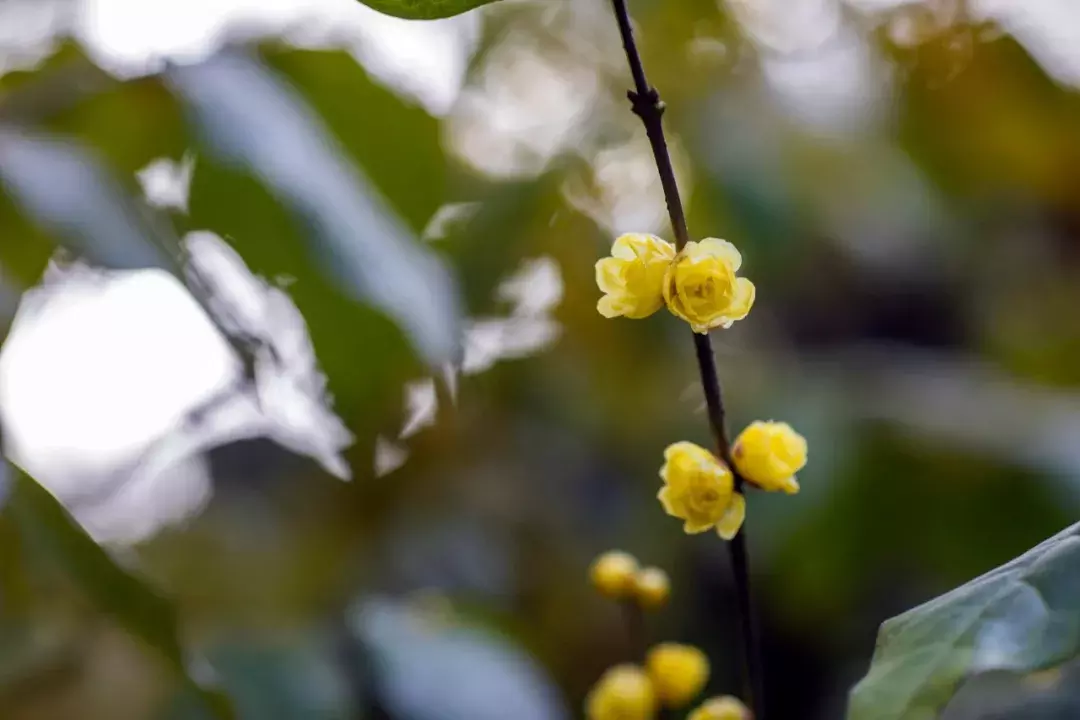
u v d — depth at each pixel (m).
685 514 0.95
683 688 1.04
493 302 1.85
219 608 1.52
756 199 1.79
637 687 1.03
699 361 0.94
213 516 1.76
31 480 1.06
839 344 1.93
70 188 1.13
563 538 1.85
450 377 1.63
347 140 1.39
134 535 1.75
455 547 1.80
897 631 0.93
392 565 1.75
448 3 0.91
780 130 1.84
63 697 1.26
